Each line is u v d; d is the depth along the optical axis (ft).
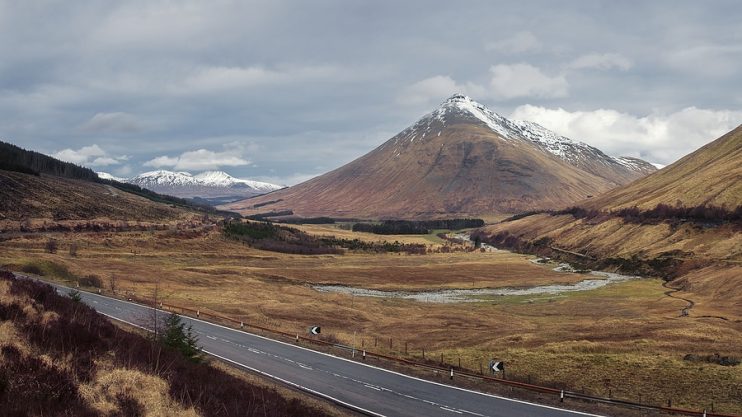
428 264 600.39
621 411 107.14
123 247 526.98
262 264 528.63
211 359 135.23
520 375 140.97
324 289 413.18
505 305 346.13
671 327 212.43
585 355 161.07
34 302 94.32
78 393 66.08
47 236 508.94
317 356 149.79
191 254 535.60
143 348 91.71
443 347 189.47
